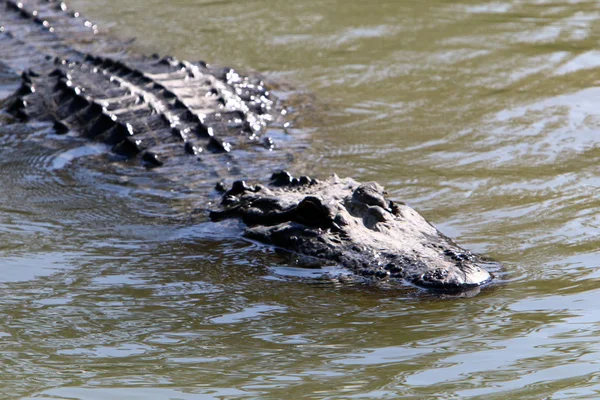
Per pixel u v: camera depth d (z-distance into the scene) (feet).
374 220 62.59
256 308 53.11
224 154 82.64
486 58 111.55
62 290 56.49
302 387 41.83
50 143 88.28
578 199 68.69
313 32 126.41
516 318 49.03
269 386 42.06
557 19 128.98
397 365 43.91
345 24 129.90
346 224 61.87
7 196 75.15
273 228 64.39
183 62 106.73
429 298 53.06
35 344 48.21
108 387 42.50
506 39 119.55
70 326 50.72
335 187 67.82
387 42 120.47
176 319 51.62
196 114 90.02
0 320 51.60
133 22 134.92
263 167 79.25
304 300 54.03
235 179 76.38
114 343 48.21
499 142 83.30
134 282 57.98
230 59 116.26
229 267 60.34
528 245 60.64
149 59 111.75
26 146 87.81
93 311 53.01
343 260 59.00
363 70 109.40
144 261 61.87
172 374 43.93
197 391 41.83
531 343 45.60
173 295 55.62
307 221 63.26
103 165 82.12
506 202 69.00
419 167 77.82
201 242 65.31
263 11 138.92
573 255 58.39
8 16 136.36
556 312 49.49
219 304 53.98
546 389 40.40
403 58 113.09
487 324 48.57
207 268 60.34
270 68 112.27
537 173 74.90
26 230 67.82
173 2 146.20
